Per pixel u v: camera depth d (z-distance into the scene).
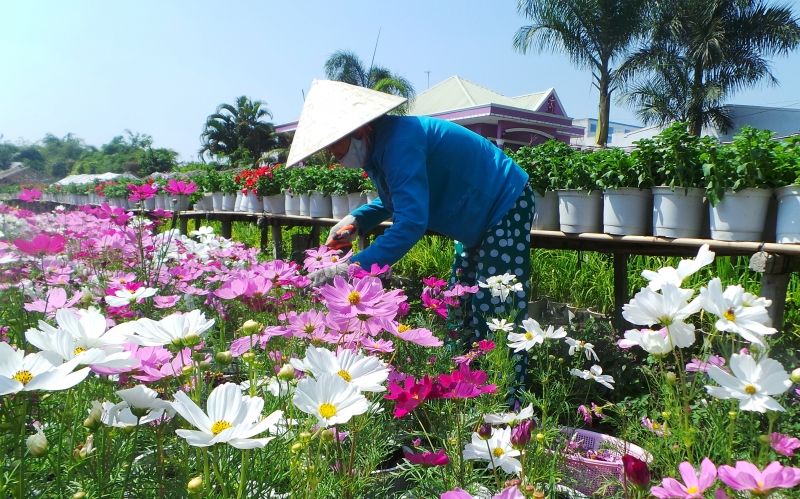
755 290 3.54
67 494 0.94
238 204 6.76
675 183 2.71
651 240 2.79
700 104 16.53
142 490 0.96
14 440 0.88
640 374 2.57
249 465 1.01
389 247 1.96
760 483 0.80
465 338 2.53
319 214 5.50
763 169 2.41
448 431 1.39
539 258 4.76
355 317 1.25
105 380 1.07
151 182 3.06
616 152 2.97
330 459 1.12
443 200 2.36
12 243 1.45
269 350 1.54
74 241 2.17
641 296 1.13
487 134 18.77
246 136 33.25
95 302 1.72
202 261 2.93
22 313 1.40
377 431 1.28
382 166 2.18
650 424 1.45
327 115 2.15
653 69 16.52
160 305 1.86
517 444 1.08
